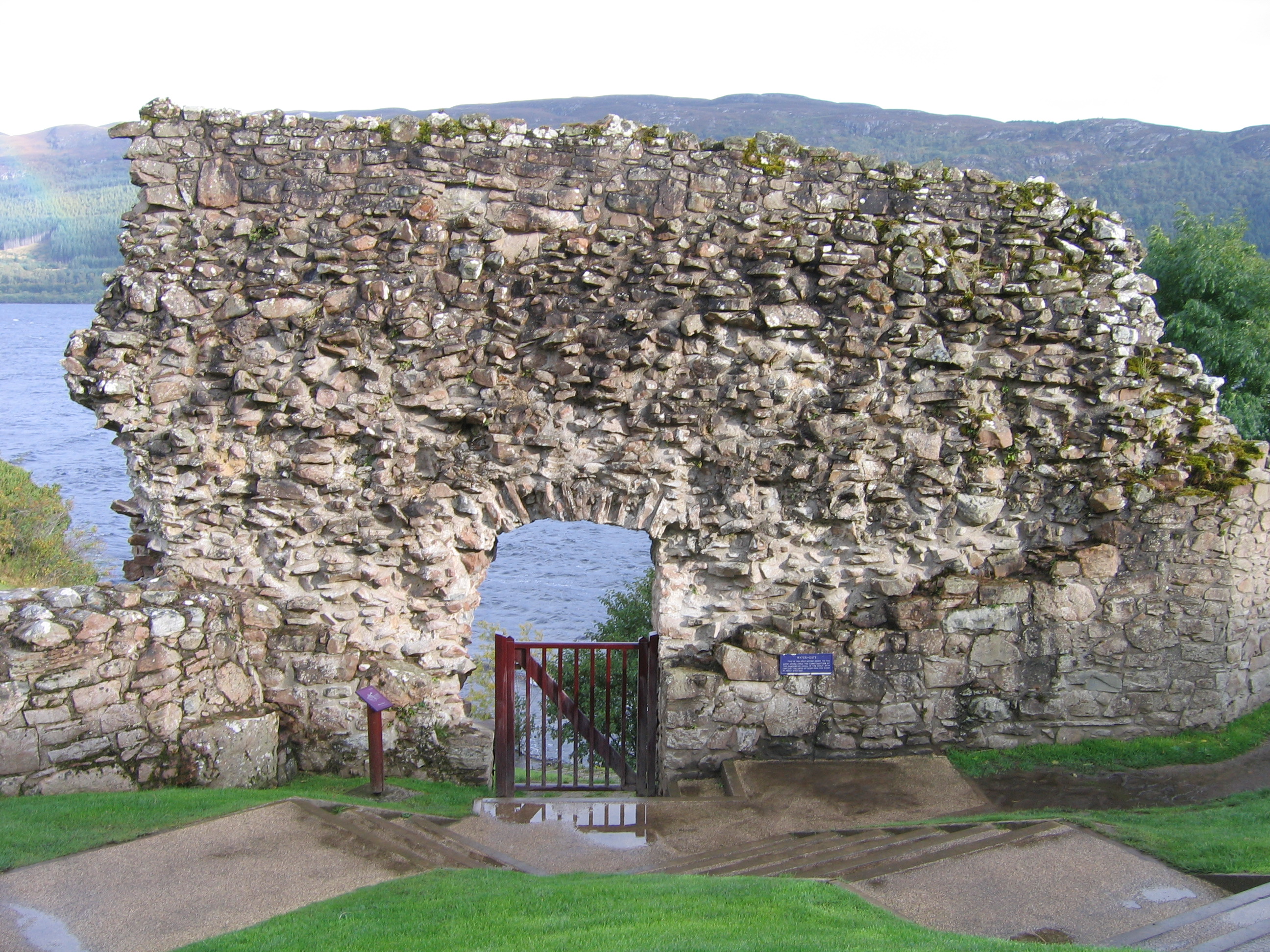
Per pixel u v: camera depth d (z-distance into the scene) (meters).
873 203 9.50
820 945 4.45
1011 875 5.99
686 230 9.41
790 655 9.39
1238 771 8.99
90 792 7.43
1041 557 9.54
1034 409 9.63
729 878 6.13
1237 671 9.75
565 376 9.36
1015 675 9.52
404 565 9.46
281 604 9.33
